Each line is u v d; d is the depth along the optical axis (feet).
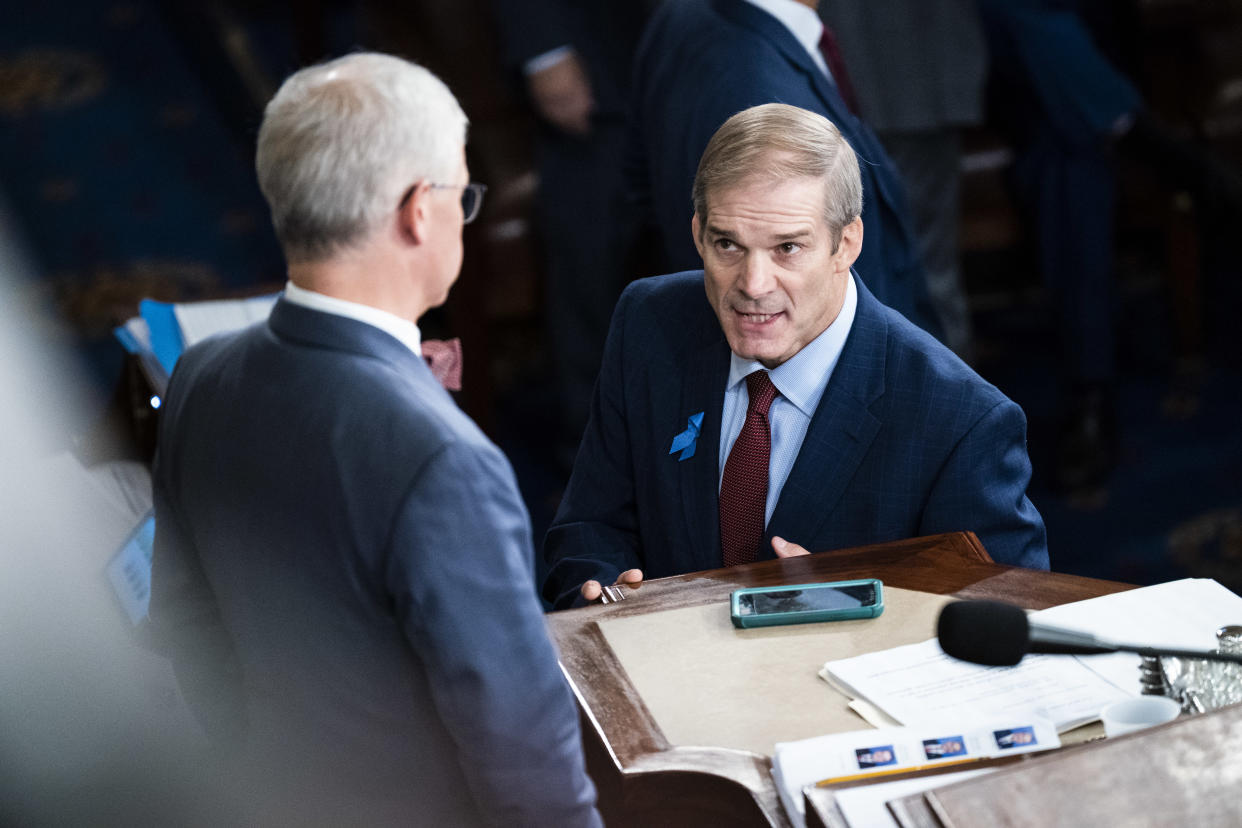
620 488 20.86
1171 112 45.88
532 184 41.06
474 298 40.06
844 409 18.56
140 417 25.63
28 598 18.29
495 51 41.14
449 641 12.48
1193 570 35.14
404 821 13.50
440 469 12.43
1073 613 14.97
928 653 14.51
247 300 26.48
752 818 12.79
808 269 17.42
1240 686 13.43
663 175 26.73
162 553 14.76
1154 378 44.37
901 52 36.29
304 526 12.82
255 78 53.78
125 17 65.05
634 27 38.11
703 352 19.71
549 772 13.02
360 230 12.78
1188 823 10.77
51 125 57.57
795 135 17.07
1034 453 40.93
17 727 16.26
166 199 53.21
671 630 15.56
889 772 12.41
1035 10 42.16
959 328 40.34
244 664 13.69
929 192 38.65
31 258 48.91
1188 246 43.62
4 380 33.42
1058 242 40.65
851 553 17.04
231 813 14.57
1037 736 12.67
